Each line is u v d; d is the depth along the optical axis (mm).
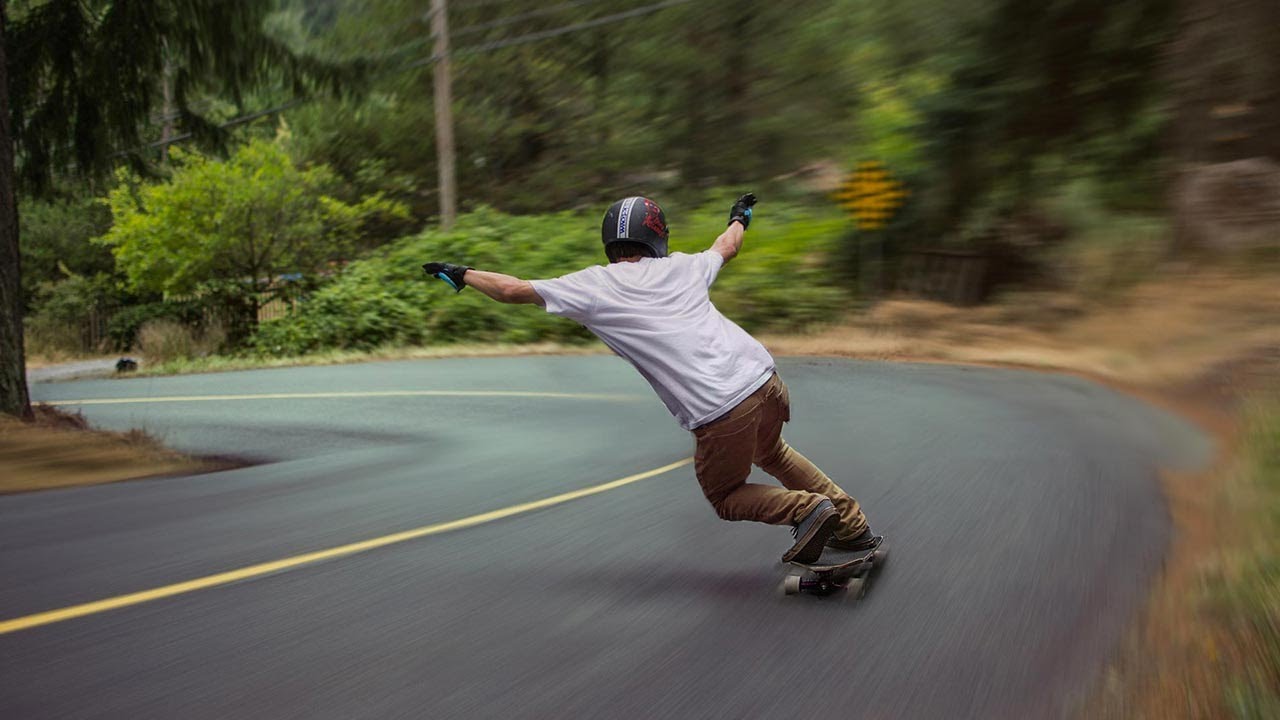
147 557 4977
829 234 20656
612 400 11570
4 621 3986
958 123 20203
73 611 4109
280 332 22578
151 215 26562
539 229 22719
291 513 6008
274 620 3980
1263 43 16469
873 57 26062
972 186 20688
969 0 19969
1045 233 20266
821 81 28203
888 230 21109
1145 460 7055
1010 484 6289
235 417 11273
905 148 21516
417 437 9406
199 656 3588
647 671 3414
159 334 25188
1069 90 19516
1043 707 3045
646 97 31906
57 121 11812
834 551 4297
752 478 6887
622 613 4016
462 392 12805
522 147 34469
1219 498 5594
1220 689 2998
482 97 33938
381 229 34656
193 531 5551
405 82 32812
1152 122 19469
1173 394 10883
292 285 26141
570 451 8148
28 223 32375
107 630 3871
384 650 3639
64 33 11312
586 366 15555
